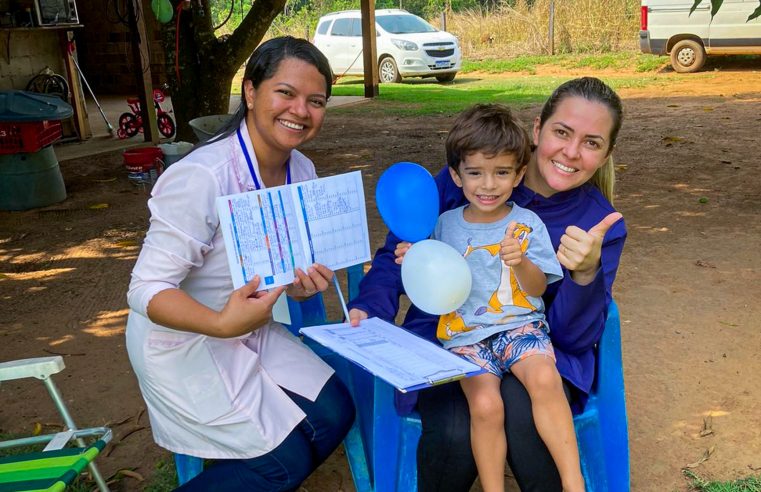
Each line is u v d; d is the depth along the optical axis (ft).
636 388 12.01
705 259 17.21
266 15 24.79
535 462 7.97
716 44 48.39
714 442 10.60
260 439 8.11
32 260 18.89
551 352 8.34
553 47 64.59
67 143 34.01
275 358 8.69
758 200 21.47
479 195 8.55
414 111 40.42
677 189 22.94
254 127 8.23
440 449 8.10
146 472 10.43
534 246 8.63
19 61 32.01
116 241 20.18
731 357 12.82
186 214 7.82
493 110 8.50
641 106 38.60
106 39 53.26
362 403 9.80
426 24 58.29
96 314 15.58
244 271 7.84
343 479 10.27
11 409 12.07
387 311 9.34
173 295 7.69
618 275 16.52
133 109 34.96
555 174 8.55
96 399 12.29
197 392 8.13
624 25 62.34
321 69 7.98
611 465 8.93
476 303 8.73
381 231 20.39
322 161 28.45
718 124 32.53
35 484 7.32
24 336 14.62
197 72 25.58
